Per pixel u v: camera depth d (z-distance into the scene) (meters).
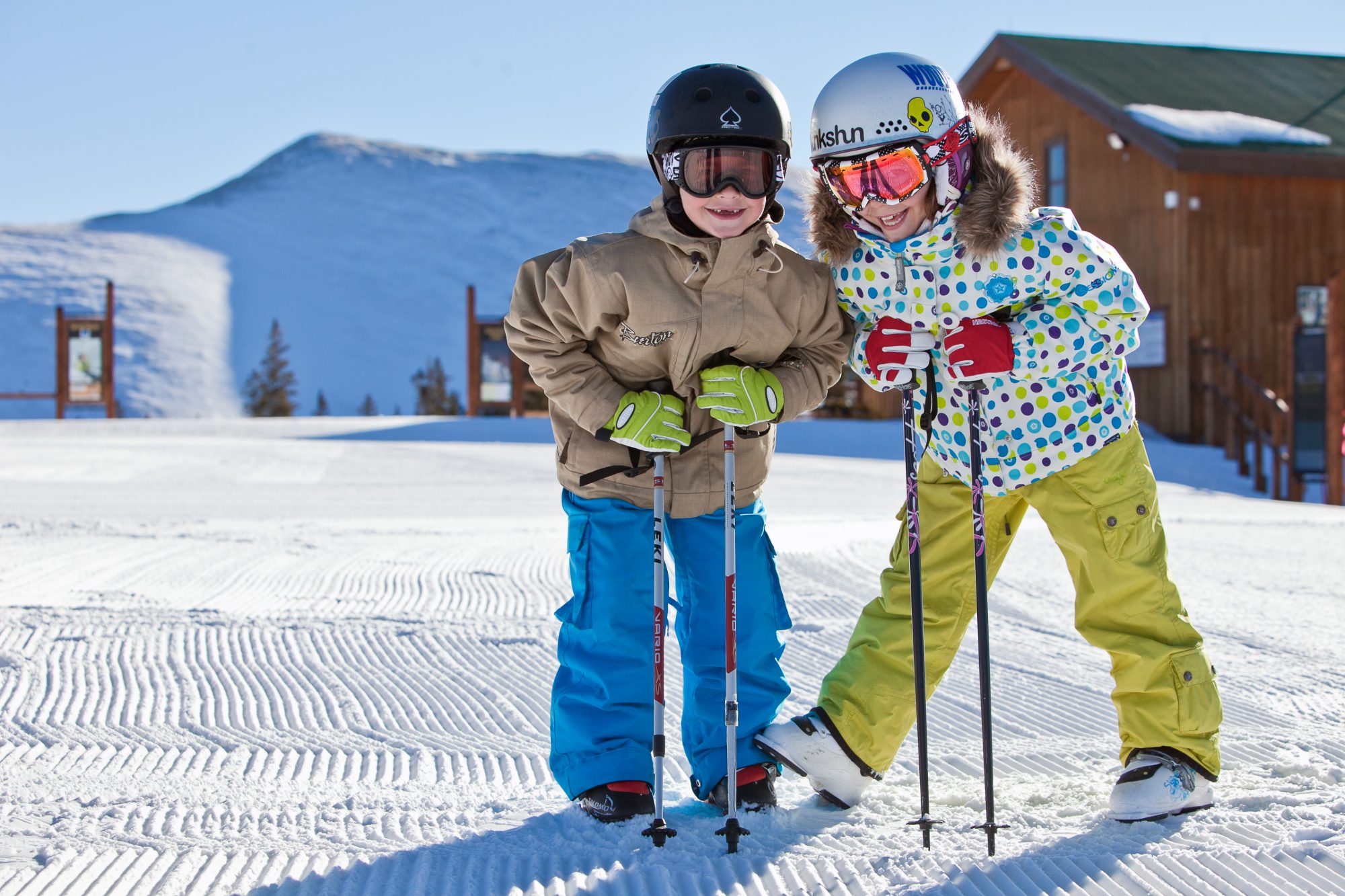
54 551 7.51
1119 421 2.85
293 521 9.67
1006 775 3.18
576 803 2.90
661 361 2.96
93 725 3.78
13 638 5.00
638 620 2.93
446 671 4.57
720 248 2.80
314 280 83.81
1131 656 2.79
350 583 6.58
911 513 2.69
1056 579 6.54
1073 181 21.52
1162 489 14.58
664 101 2.79
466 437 21.09
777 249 2.91
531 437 21.23
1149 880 2.31
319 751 3.54
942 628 2.94
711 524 3.00
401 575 6.87
